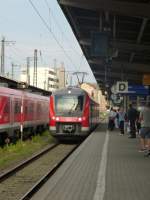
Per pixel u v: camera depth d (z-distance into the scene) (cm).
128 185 1247
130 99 5375
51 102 3319
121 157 1966
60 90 3350
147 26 3550
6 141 2955
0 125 2742
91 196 1094
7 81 3466
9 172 1739
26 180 1609
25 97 3484
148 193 1128
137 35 3962
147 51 4328
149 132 2081
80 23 3784
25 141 3316
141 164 1720
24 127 3450
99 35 3212
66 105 3297
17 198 1270
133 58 5153
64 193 1133
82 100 3300
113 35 3988
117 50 4369
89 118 3362
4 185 1501
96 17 3500
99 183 1278
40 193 1145
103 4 2747
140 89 3812
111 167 1631
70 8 3184
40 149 2867
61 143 3338
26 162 2070
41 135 4222
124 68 5497
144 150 2166
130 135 3269
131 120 3256
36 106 3972
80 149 2347
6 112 2884
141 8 2702
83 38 4278
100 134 3734
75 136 3281
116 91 3853
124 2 2719
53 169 1786
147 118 2073
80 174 1458
